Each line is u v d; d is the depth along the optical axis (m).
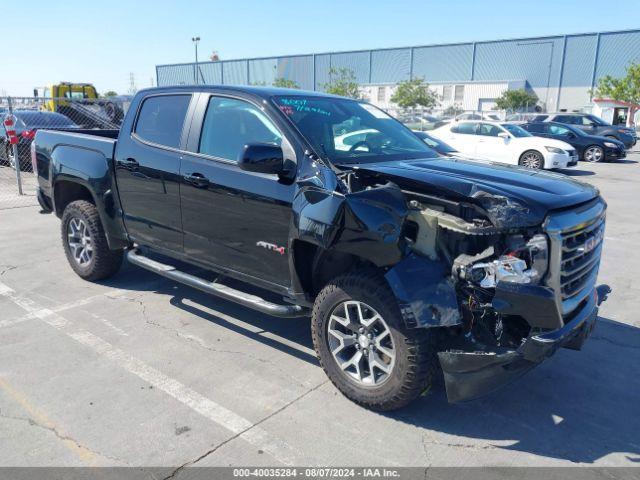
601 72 50.22
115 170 5.11
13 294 5.48
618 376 4.14
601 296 3.91
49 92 24.22
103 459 3.03
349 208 3.26
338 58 59.75
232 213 4.12
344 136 4.11
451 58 56.34
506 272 3.06
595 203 3.53
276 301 4.71
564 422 3.53
